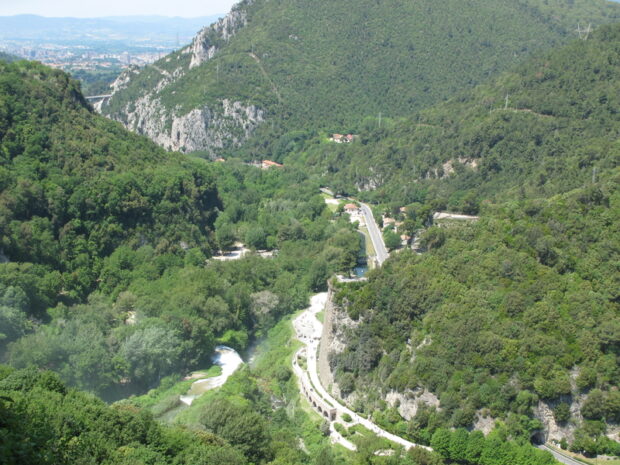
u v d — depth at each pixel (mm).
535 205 134875
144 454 75125
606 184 135125
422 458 97688
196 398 118938
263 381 134625
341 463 98062
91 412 80812
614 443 98688
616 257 115875
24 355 112375
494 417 101875
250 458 90812
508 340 106312
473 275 120250
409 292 121438
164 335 130625
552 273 115812
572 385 102062
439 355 110125
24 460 42688
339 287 133875
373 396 117938
